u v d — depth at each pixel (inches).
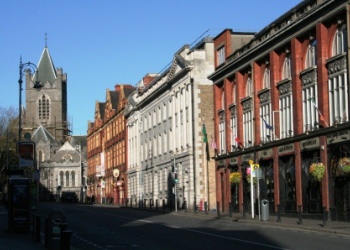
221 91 2186.3
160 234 1122.0
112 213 2212.1
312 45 1521.9
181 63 2488.9
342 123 1339.8
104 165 4500.5
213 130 2356.1
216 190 2192.4
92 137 5187.0
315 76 1487.5
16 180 1233.4
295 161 1574.8
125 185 3715.6
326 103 1432.1
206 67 2395.4
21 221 1224.2
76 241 1000.9
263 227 1285.7
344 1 1330.0
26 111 6899.6
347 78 1341.0
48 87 6929.1
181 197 2502.5
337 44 1408.7
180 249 829.2
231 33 2095.2
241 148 1942.7
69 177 6358.3
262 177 1721.2
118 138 3954.2
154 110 3036.4
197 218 1749.5
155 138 3006.9
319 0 1453.0
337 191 1387.8
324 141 1423.5
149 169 3107.8
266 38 1729.8
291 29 1576.0
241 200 1931.6
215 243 911.0
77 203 4584.2
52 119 6934.1
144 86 3368.6
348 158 1289.4
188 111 2416.3
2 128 3575.3
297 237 1002.1
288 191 1637.6
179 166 2546.8
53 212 843.4
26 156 1421.0
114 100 4379.9
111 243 952.3
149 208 2632.9
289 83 1631.4
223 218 1663.4
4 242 997.8
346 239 959.6
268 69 1792.6
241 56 1908.2
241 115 1961.1
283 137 1669.5
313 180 1491.1
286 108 1651.1
